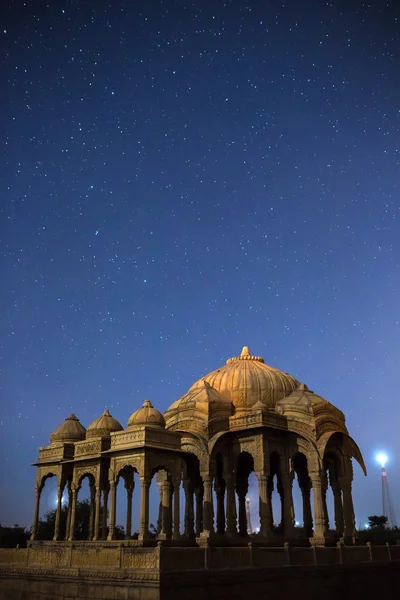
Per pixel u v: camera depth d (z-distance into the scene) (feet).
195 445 100.78
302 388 110.32
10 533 160.76
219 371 122.42
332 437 103.91
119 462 92.27
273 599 71.15
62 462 110.42
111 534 90.12
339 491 109.60
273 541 93.61
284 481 101.24
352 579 85.66
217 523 117.91
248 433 101.35
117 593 63.26
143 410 97.04
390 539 169.48
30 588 74.59
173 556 62.23
